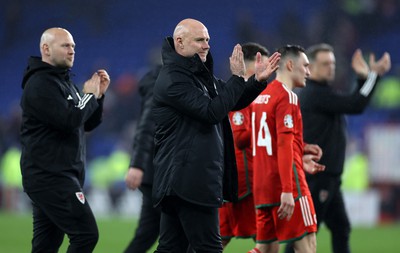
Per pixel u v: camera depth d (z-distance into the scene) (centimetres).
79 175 2244
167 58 2000
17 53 10669
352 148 7031
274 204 2311
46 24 10850
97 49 10619
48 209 2175
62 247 4091
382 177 6994
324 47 2825
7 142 8531
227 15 10431
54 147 2178
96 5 10850
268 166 2320
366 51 8950
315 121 2769
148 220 2794
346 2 9262
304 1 10031
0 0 10875
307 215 2280
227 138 2055
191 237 1980
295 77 2380
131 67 10406
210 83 2023
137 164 2756
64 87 2206
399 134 6969
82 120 2159
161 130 2003
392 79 8562
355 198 6850
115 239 4788
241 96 2073
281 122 2259
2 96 10425
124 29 10706
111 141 8675
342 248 2928
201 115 1917
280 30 8894
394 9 9288
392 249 4294
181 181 1941
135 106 8750
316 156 2478
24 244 4416
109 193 8019
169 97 1947
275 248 2398
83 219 2178
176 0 10744
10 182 7925
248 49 2500
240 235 2561
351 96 2786
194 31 2000
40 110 2139
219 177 1972
